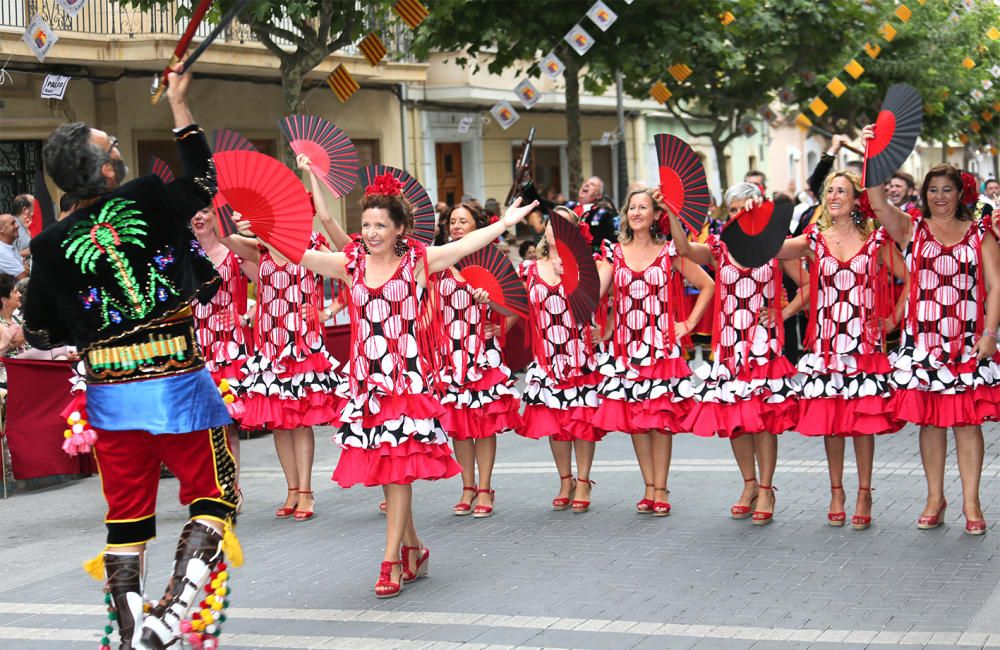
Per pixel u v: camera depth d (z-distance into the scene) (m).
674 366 8.00
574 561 7.00
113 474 4.93
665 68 19.14
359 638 5.70
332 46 14.89
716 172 39.47
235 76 21.23
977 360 7.21
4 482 9.80
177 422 4.81
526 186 8.62
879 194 7.28
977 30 24.78
